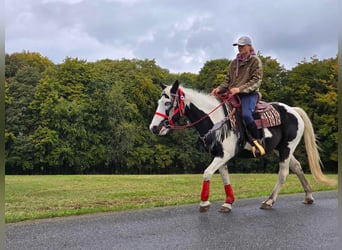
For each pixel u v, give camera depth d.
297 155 29.92
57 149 34.16
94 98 36.03
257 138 6.13
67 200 7.43
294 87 35.06
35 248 4.24
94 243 4.41
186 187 9.88
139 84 39.53
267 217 5.71
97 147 35.28
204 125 5.98
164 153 37.44
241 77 6.29
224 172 6.28
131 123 36.94
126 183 11.07
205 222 5.38
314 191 8.66
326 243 4.45
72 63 37.75
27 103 35.72
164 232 4.87
